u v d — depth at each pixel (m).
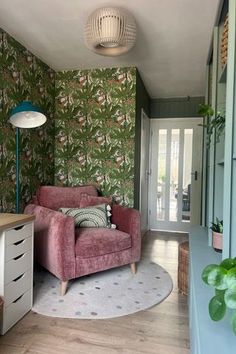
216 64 2.09
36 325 1.88
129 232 2.72
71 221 2.30
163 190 4.93
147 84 4.05
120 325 1.91
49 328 1.85
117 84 3.37
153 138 4.94
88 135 3.48
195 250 1.95
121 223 2.83
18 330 1.83
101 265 2.49
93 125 3.46
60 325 1.89
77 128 3.52
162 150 4.92
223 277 0.82
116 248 2.57
